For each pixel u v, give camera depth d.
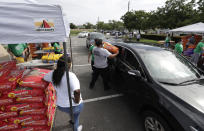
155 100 1.99
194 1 15.97
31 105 1.74
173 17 16.58
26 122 1.78
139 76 2.42
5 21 1.17
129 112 2.90
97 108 3.04
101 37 11.21
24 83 1.73
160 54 2.85
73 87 1.65
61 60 1.66
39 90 1.73
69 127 2.43
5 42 1.20
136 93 2.50
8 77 1.70
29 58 4.32
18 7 1.18
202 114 1.54
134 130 2.39
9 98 1.62
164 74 2.36
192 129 1.49
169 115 1.74
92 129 2.41
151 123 2.14
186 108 1.66
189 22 14.84
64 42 1.47
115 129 2.41
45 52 4.89
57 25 1.32
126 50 3.24
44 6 1.25
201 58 5.29
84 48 12.09
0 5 1.13
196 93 1.92
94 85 4.27
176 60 2.76
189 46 9.02
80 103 1.89
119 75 3.26
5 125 1.71
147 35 25.95
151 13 21.67
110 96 3.58
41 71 2.27
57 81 1.68
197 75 2.46
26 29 1.23
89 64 6.79
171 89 1.98
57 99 1.82
